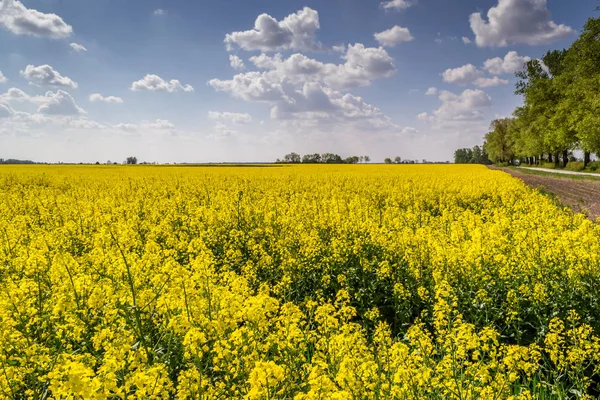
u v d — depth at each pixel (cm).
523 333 764
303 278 955
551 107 5712
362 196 2342
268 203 1761
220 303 573
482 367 472
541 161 9594
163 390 418
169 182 3091
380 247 1123
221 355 465
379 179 3497
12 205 1838
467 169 6347
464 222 1362
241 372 471
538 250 943
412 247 1016
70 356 402
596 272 840
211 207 1620
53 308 588
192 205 1823
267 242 1248
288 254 1031
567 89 5138
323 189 2678
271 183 3077
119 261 749
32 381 472
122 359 440
